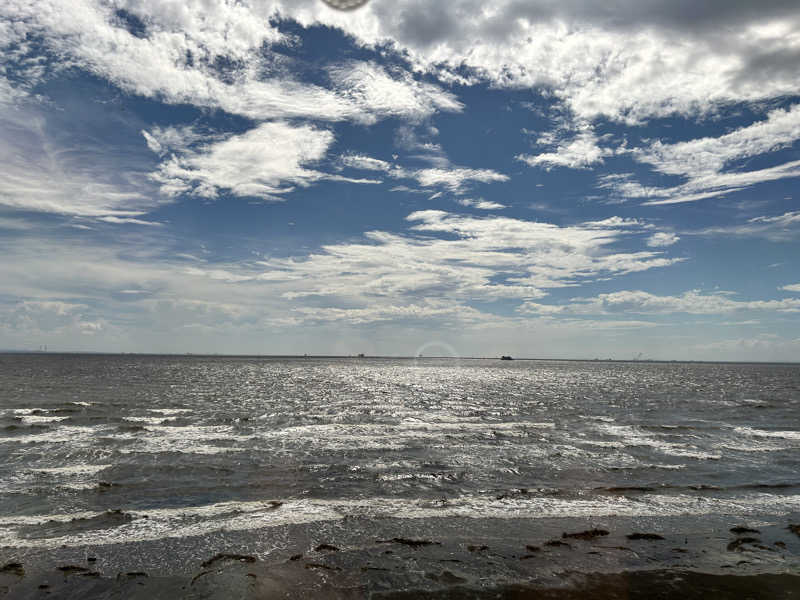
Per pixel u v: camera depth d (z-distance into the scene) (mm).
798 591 9086
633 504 14031
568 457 20016
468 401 46000
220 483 15781
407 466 18234
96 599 8492
